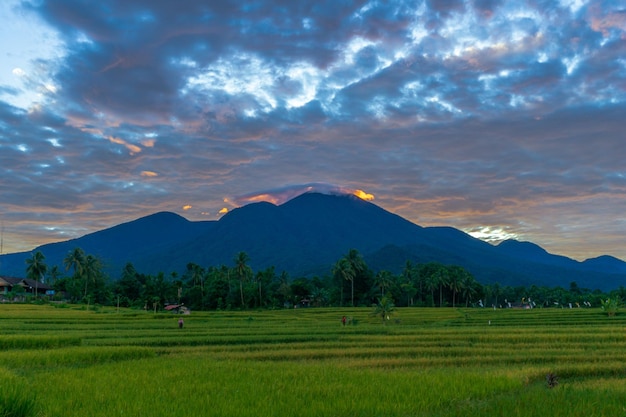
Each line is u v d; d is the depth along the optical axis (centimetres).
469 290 14188
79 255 12144
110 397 1667
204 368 2334
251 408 1521
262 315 8294
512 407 1527
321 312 9312
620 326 5166
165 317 7200
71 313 7438
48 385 1878
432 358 2936
